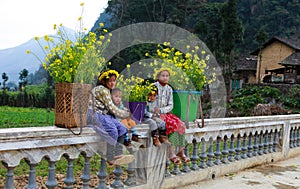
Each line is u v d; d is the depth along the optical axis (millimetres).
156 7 33219
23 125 12930
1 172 5637
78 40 3484
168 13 33688
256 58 39531
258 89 22703
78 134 3381
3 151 2992
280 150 7273
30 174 3252
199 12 34938
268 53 35688
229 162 5887
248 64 37312
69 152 3488
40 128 3281
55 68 3361
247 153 6465
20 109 23297
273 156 7020
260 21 59219
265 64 35625
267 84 27047
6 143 2979
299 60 30562
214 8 33562
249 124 6168
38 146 3189
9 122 13625
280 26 59031
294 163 7031
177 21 32156
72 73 3326
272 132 7031
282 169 6457
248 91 22781
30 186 3248
